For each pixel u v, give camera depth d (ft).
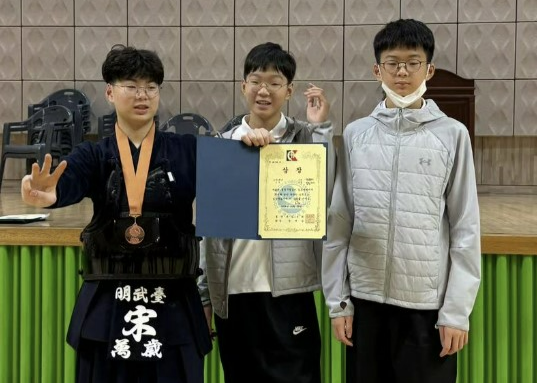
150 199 6.11
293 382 7.01
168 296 6.14
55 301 9.21
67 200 5.92
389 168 6.59
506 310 8.64
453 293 6.37
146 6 23.24
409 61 6.47
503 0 22.11
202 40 23.18
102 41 23.36
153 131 6.31
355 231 6.73
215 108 23.30
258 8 23.00
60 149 18.72
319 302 8.84
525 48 22.11
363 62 22.66
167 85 23.34
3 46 23.43
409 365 6.52
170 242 6.14
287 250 7.01
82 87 23.38
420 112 6.60
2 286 9.17
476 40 22.29
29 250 9.20
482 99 22.36
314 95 7.05
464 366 8.74
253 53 6.95
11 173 23.49
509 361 8.75
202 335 6.30
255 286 7.02
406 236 6.48
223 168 6.38
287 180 6.39
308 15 22.81
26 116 23.52
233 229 6.38
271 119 7.08
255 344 7.05
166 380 6.04
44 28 23.35
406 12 22.48
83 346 6.16
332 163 6.94
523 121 22.21
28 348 9.24
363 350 6.69
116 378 6.12
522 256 8.61
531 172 22.50
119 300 6.07
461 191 6.53
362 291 6.67
